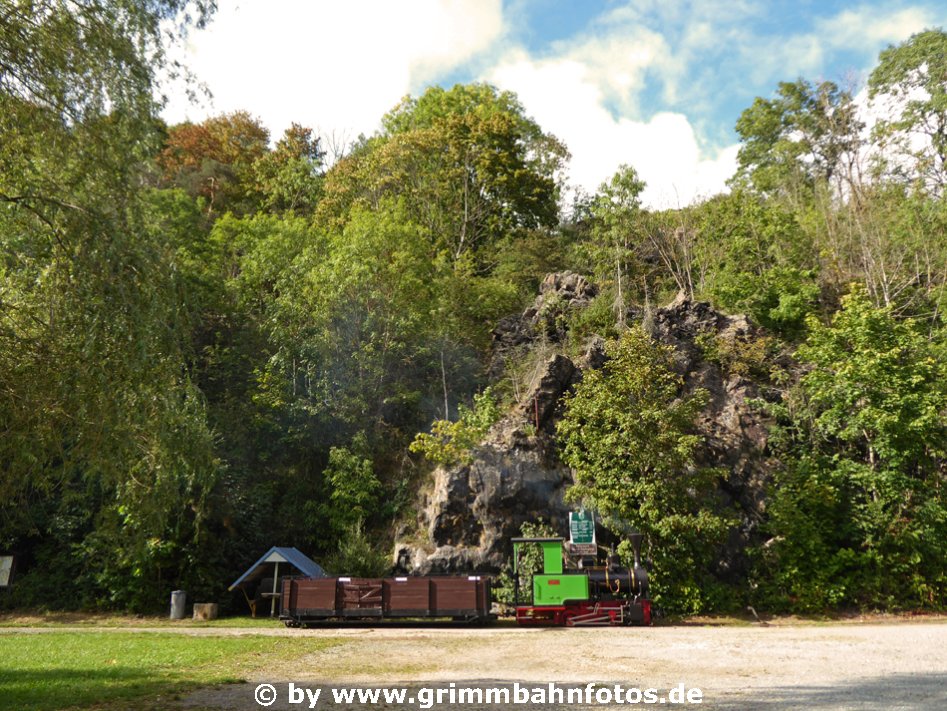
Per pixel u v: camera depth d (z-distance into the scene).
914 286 37.88
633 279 40.72
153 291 10.91
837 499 26.30
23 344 10.52
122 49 10.88
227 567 26.33
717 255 39.56
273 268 35.88
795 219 40.88
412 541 27.28
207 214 46.59
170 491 11.84
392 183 44.94
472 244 46.69
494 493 26.67
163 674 12.07
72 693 10.08
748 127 53.50
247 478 29.12
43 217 10.54
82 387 10.30
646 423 25.55
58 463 11.41
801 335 35.12
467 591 21.91
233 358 33.00
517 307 39.25
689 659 14.20
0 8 10.20
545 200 48.84
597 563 24.20
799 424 29.03
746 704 9.44
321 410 31.48
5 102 10.28
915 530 25.12
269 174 52.25
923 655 14.66
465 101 54.69
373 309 34.09
